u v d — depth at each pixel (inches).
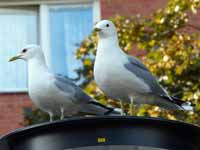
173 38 657.6
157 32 667.4
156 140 350.6
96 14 865.5
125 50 666.8
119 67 438.9
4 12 874.1
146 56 655.1
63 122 348.8
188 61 637.9
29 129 352.2
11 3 871.7
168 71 642.2
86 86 670.5
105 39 444.8
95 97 630.5
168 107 464.4
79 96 456.4
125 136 348.8
